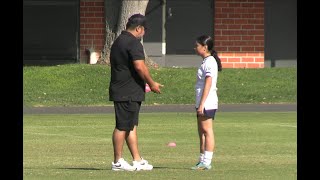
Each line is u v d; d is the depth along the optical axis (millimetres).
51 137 64625
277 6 125250
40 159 51531
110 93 44906
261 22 124875
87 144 60312
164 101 97938
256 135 66438
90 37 123375
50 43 123500
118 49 44438
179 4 124000
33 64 123250
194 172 44812
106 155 53969
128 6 112188
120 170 45062
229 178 42344
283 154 54062
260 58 125062
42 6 123250
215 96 45688
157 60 123750
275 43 125688
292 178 42562
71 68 110812
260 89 104250
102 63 115438
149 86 44781
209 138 45906
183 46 124250
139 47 44375
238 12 124438
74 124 75500
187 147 58656
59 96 99500
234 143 60812
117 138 44844
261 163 49312
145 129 71062
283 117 82562
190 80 107375
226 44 124438
